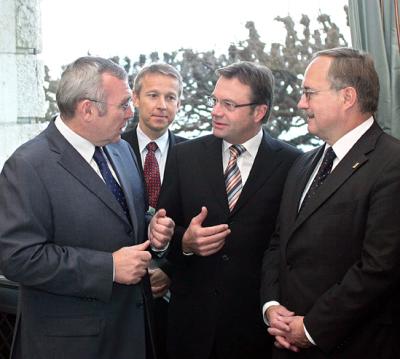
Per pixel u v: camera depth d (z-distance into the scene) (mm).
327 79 1744
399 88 2307
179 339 2109
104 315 1784
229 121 2043
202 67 3057
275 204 2080
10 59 2924
